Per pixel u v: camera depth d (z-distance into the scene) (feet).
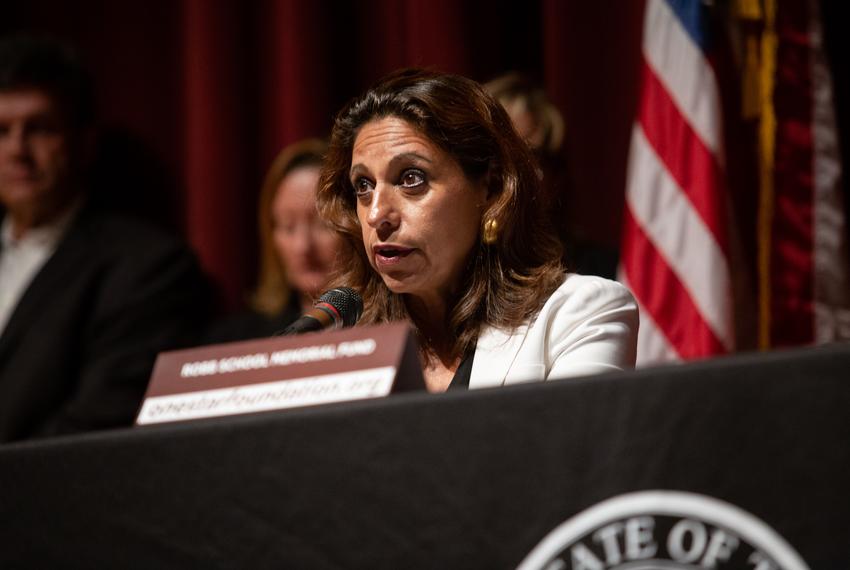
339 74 32.48
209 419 8.13
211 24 33.63
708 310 23.54
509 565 7.11
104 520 8.18
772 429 6.73
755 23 25.03
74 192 31.32
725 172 24.61
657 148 24.85
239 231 33.24
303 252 27.17
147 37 35.58
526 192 15.55
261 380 8.94
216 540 7.84
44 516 8.36
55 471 8.39
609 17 28.71
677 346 23.71
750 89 24.86
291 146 32.04
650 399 7.01
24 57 30.63
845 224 25.29
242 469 7.88
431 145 14.88
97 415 26.91
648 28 25.66
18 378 27.71
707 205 24.08
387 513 7.46
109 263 29.32
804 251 23.94
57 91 30.78
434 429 7.46
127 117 35.45
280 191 27.78
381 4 32.04
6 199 30.66
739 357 6.90
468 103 15.10
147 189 34.94
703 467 6.82
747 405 6.81
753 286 25.12
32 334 28.22
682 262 24.04
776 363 6.79
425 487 7.40
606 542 6.94
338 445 7.67
